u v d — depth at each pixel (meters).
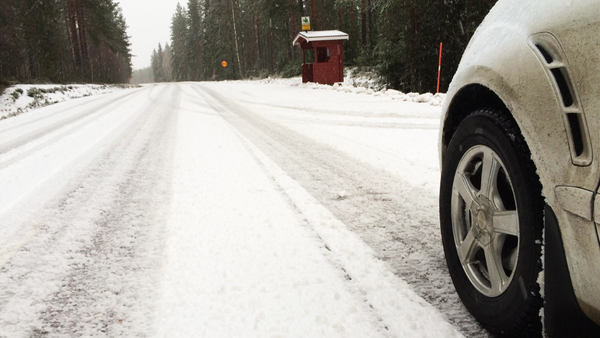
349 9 37.75
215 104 14.80
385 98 14.17
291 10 41.53
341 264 2.32
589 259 1.09
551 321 1.22
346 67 32.22
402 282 2.09
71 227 3.08
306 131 7.79
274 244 2.63
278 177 4.41
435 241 2.63
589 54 1.13
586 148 1.11
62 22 55.66
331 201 3.54
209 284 2.13
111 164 5.29
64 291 2.11
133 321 1.82
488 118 1.53
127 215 3.31
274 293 2.01
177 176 4.57
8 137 8.50
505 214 1.45
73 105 16.95
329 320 1.77
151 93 24.45
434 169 4.59
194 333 1.71
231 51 67.56
